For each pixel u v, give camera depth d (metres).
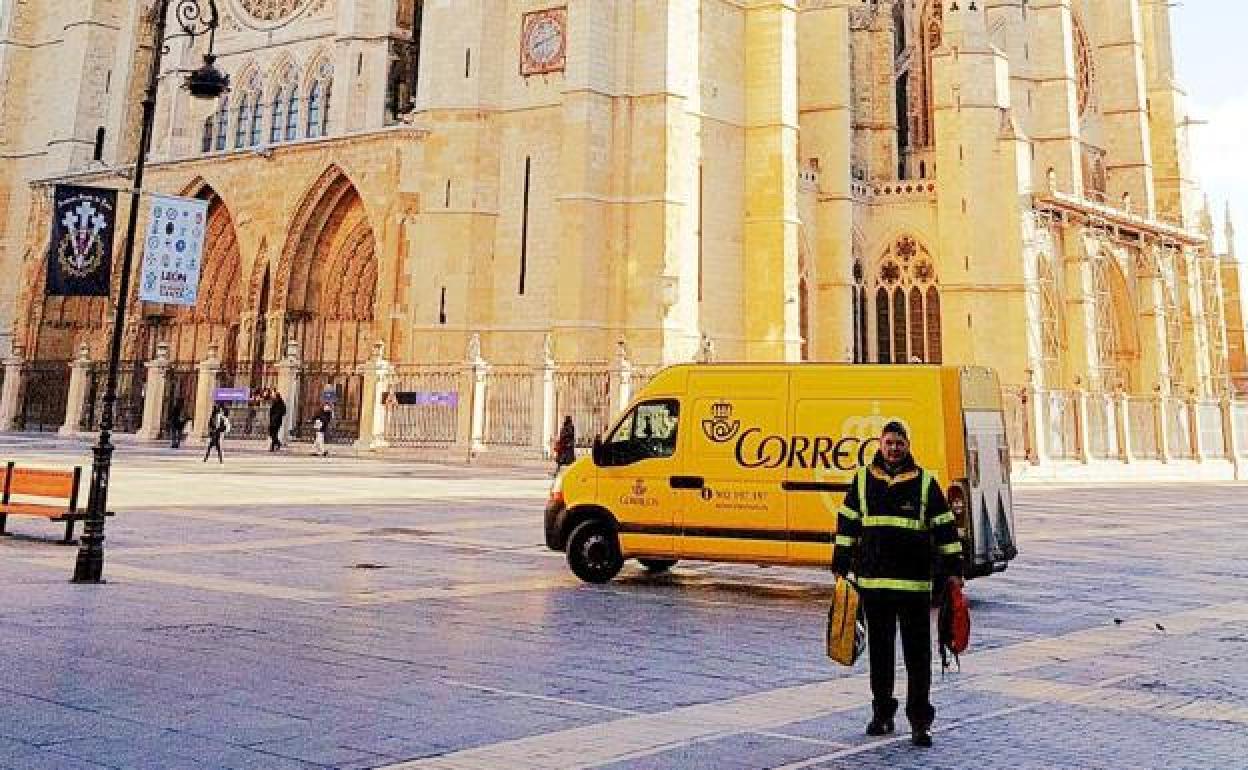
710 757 6.75
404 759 6.51
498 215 44.44
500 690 8.48
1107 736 7.45
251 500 24.36
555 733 7.23
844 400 14.41
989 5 63.19
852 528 7.64
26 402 60.34
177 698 7.87
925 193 59.00
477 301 43.75
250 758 6.44
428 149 45.00
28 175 69.12
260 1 59.56
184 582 13.30
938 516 7.52
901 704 8.38
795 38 49.94
